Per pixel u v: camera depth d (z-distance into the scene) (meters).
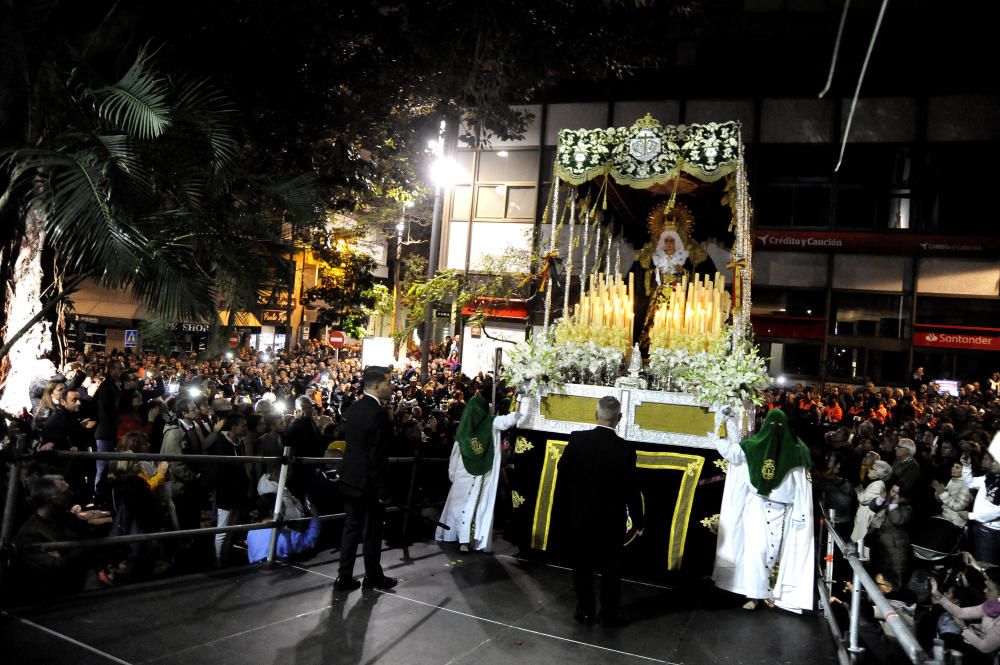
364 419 6.62
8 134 7.81
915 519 9.82
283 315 34.88
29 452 5.09
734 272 9.04
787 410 12.89
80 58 7.32
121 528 7.23
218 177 7.69
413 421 10.21
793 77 24.34
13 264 10.36
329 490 9.02
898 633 3.26
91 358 17.75
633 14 12.05
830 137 24.05
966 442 9.72
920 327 23.83
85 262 6.36
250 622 5.51
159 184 7.29
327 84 11.79
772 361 25.00
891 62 23.61
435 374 22.03
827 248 23.98
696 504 7.76
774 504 7.13
